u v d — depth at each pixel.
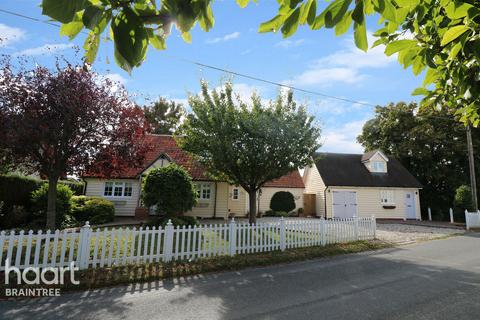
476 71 2.01
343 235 11.43
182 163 20.39
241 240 9.31
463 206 21.91
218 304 4.94
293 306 4.86
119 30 1.03
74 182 19.25
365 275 6.86
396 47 1.54
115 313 4.53
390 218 23.98
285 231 9.86
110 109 9.39
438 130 26.83
